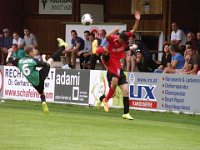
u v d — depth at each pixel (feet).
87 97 109.29
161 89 101.35
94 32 134.51
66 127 77.10
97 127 78.23
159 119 92.07
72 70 111.24
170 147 63.62
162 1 146.20
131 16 152.15
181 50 122.42
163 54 120.98
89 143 64.44
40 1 165.37
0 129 73.05
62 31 162.09
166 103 100.89
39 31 166.40
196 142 68.03
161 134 73.67
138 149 61.62
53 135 69.46
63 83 112.57
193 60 110.22
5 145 61.57
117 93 104.99
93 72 108.37
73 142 64.75
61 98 112.88
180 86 99.40
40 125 78.23
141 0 149.79
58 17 162.81
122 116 91.45
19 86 118.73
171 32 135.74
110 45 86.38
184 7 146.00
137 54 119.65
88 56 126.41
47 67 88.43
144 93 103.14
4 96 121.19
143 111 102.58
